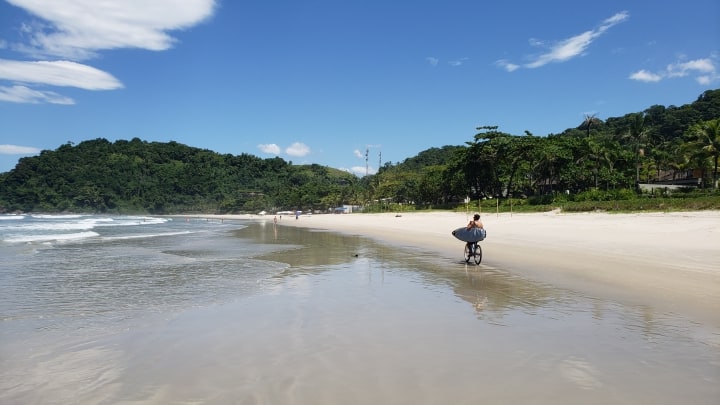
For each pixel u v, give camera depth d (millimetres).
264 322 8758
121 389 5676
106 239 32938
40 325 8766
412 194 99562
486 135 68938
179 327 8508
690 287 11250
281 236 36969
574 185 72812
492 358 6566
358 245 26828
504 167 71688
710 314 8883
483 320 8773
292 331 8094
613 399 5180
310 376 5953
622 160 68000
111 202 162250
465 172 72750
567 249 19562
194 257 20578
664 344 7148
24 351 7203
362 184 149250
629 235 21922
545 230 27844
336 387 5574
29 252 22766
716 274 12586
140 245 27484
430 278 13953
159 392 5562
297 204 142250
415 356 6688
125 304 10617
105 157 188000
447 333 7887
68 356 6941
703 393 5332
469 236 16938
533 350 6918
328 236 36500
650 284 11734
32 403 5324
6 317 9406
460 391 5418
